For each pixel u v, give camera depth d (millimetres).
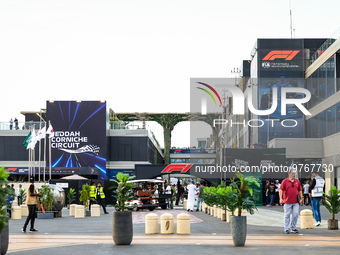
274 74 72125
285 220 17578
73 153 74062
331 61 60406
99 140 74250
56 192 30500
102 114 74562
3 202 10961
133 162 77875
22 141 74438
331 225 19078
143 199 37156
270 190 43000
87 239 16344
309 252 12406
